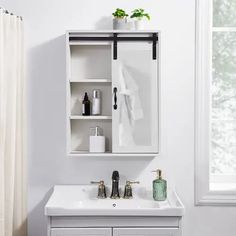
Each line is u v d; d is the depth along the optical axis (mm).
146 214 2248
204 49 2678
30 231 2709
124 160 2697
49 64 2678
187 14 2672
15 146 2488
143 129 2506
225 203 2701
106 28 2670
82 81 2514
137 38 2504
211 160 2881
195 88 2689
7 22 2301
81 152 2566
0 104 2141
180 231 2268
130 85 2504
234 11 2850
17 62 2502
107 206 2537
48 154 2693
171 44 2680
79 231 2260
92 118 2514
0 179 2146
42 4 2662
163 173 2703
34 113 2686
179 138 2699
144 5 2668
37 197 2701
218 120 2873
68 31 2463
